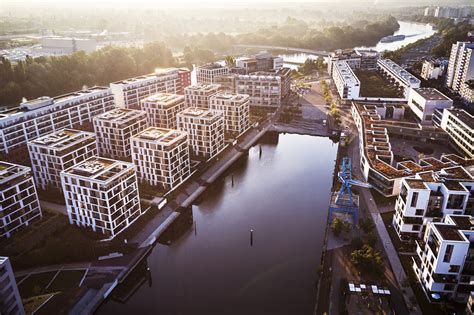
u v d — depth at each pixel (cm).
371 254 13462
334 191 18912
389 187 17975
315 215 17912
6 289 10769
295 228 16925
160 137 18862
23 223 16000
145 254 15150
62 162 18100
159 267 14638
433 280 11881
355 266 13750
